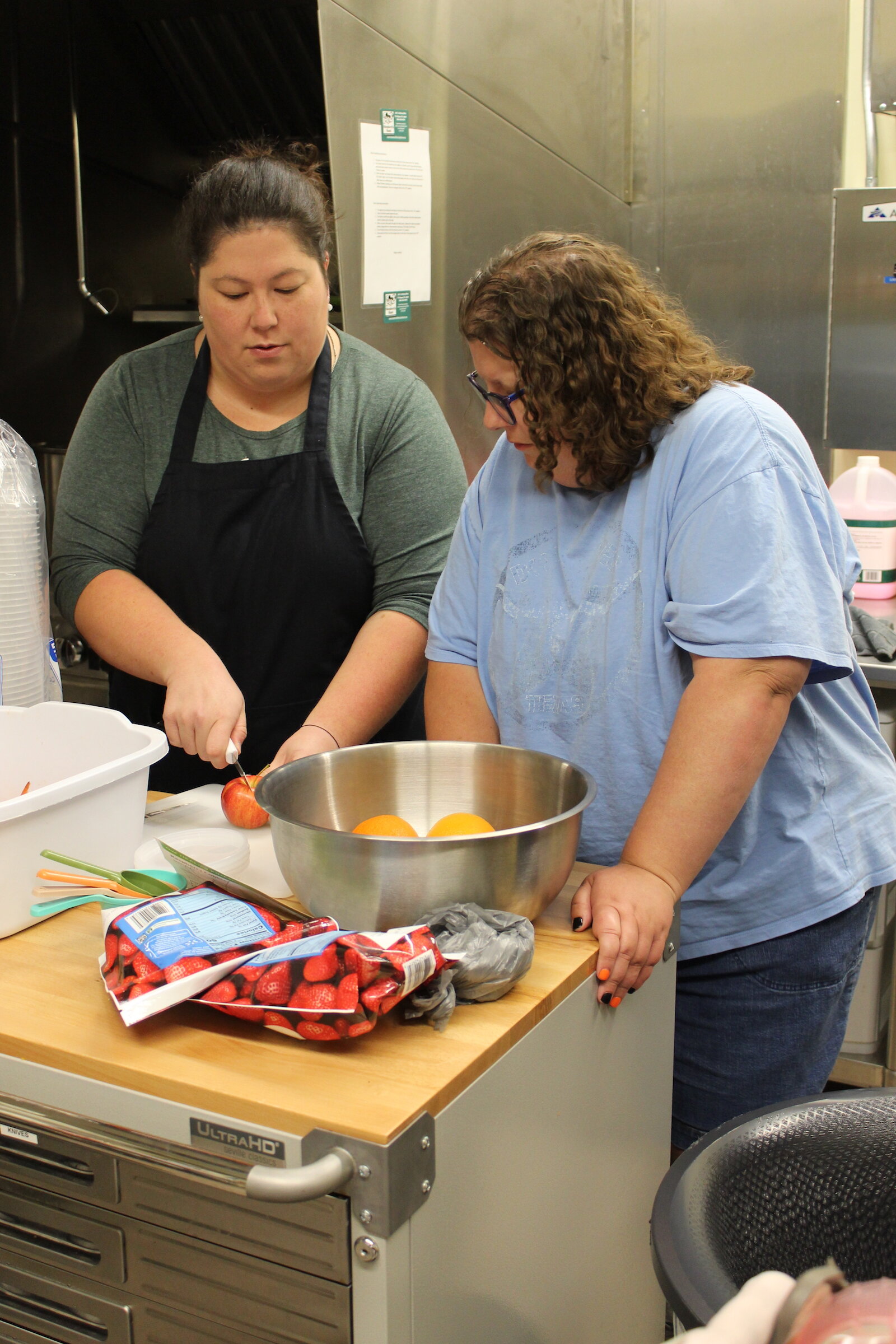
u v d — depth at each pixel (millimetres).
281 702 1760
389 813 1131
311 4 2342
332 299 2338
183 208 1482
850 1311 458
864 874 1280
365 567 1704
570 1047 951
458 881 888
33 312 2631
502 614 1273
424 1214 750
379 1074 772
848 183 2805
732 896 1244
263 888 1118
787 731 1216
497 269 1112
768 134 2781
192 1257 798
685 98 2828
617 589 1182
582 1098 991
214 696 1355
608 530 1195
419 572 1669
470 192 2244
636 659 1180
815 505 1145
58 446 2600
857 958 1312
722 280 2908
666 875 1054
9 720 1294
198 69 2631
